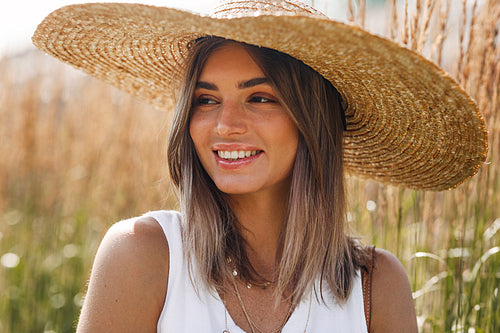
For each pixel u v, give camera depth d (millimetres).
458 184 1679
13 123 4000
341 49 1209
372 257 1633
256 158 1466
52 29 1471
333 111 1618
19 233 3867
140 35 1453
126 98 3873
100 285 1384
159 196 3578
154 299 1419
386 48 1173
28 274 3531
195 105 1514
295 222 1538
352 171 1914
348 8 2223
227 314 1442
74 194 4004
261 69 1428
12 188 3982
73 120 4070
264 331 1473
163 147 1980
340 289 1525
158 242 1462
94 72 1818
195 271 1454
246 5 1404
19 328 3414
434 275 2373
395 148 1676
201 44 1468
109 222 3703
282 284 1505
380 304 1577
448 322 2100
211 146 1472
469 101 1331
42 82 4062
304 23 1096
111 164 3832
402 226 2273
